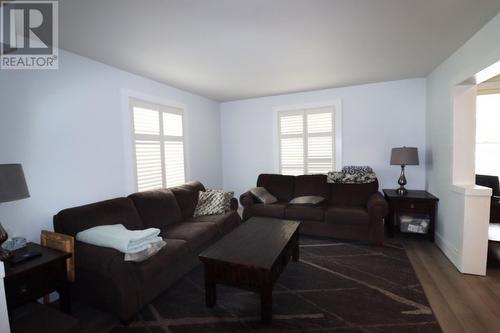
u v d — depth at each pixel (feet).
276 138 15.85
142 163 11.10
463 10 6.27
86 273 6.49
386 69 11.09
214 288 6.85
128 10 5.92
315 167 14.99
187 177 14.01
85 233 7.05
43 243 6.86
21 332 5.00
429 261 9.34
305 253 10.26
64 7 5.68
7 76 6.71
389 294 7.26
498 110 11.89
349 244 11.16
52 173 7.71
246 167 17.01
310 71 11.06
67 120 8.14
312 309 6.67
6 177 5.46
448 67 9.62
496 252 8.71
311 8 6.07
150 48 8.16
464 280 7.93
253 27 6.95
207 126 16.02
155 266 6.79
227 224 11.00
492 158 12.11
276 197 14.34
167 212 10.16
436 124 11.03
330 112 14.42
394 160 11.94
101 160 9.27
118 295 6.09
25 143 7.07
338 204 12.95
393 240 11.51
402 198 11.44
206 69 10.39
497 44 6.54
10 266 5.45
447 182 9.82
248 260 6.35
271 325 6.11
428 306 6.66
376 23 6.88
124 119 10.22
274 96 15.80
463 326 5.91
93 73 9.00
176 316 6.53
